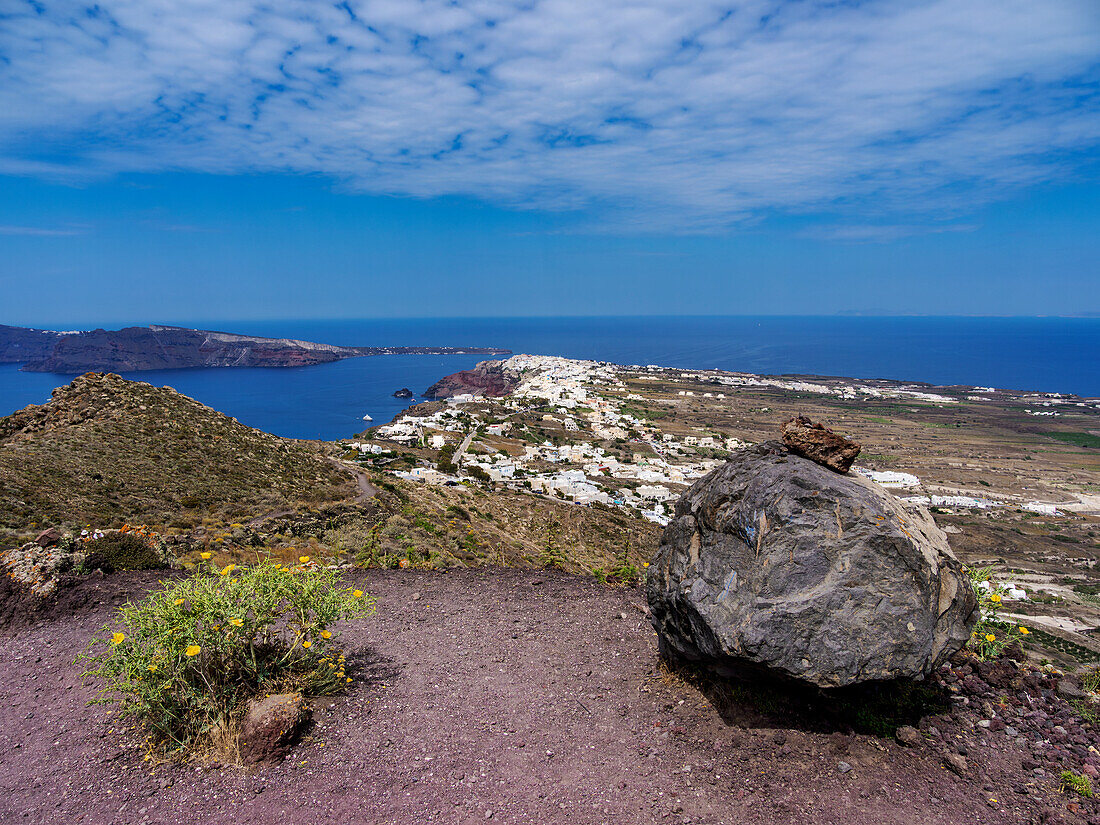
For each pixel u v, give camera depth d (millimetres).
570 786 4141
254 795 4023
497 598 8266
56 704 5293
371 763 4367
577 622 7344
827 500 4652
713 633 4480
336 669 5566
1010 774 4195
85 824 3748
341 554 12094
